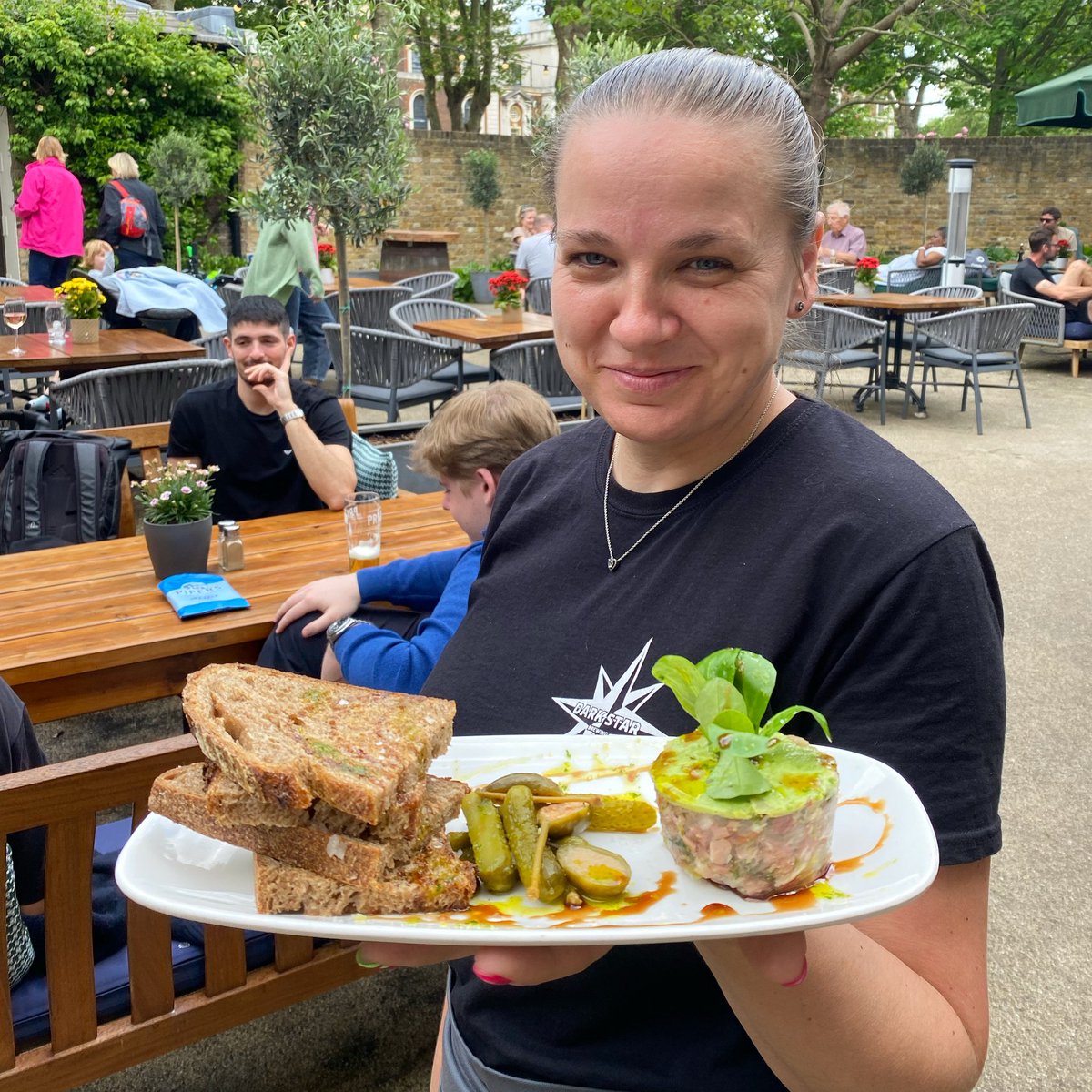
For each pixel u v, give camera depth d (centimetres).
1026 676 445
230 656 269
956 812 86
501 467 241
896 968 82
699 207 93
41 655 239
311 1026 263
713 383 99
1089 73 1239
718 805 78
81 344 682
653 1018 101
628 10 1716
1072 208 1992
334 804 79
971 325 888
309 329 946
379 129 717
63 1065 180
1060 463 797
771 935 72
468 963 114
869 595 92
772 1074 98
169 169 1466
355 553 299
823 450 104
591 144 96
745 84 95
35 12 1561
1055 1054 251
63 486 359
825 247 1455
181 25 1719
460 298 1595
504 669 118
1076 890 309
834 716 93
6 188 1623
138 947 183
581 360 104
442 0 2531
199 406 395
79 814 166
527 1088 106
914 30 1958
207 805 80
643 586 110
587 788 95
